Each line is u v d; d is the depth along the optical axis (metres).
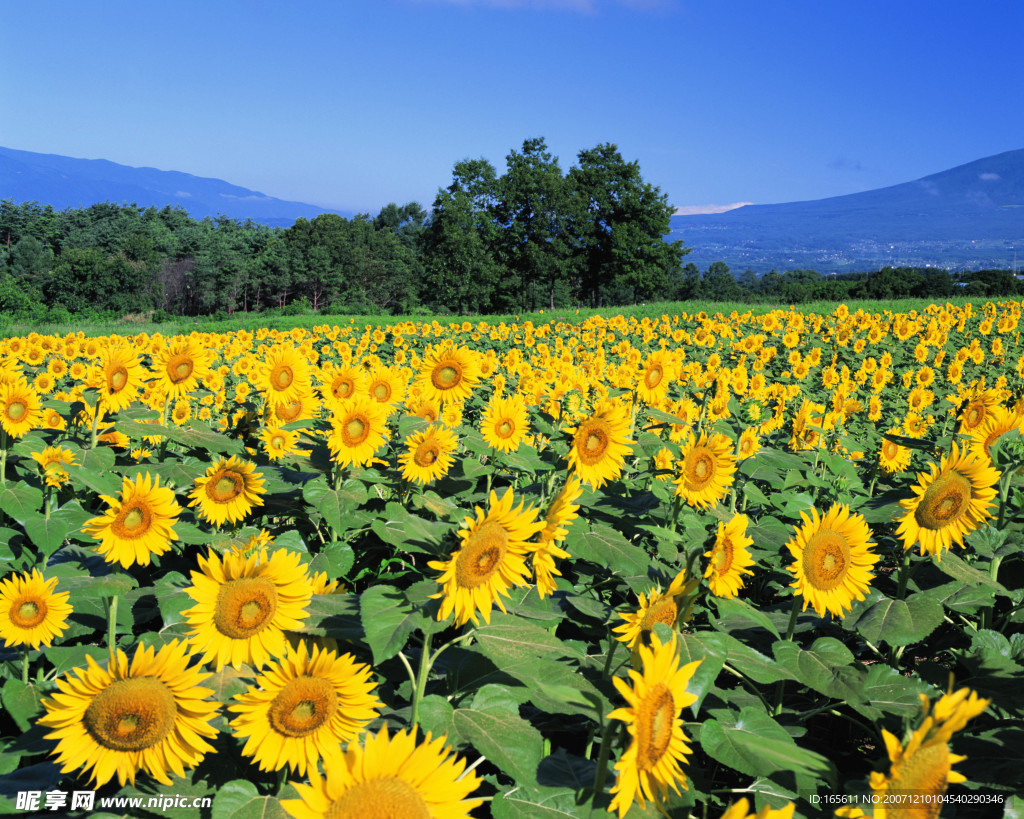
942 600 3.99
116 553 3.38
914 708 3.07
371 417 4.68
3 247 146.12
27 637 3.29
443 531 2.88
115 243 147.62
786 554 4.50
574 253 101.69
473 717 2.62
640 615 2.80
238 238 162.25
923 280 90.62
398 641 2.50
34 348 15.38
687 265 184.75
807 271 199.25
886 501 3.95
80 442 6.18
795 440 7.64
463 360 6.29
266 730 2.47
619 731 2.27
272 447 5.78
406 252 165.00
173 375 6.09
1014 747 2.95
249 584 2.61
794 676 3.15
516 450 5.46
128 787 2.58
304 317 58.25
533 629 2.77
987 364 20.47
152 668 2.45
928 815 1.70
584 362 18.92
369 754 1.87
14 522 5.39
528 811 2.41
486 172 97.12
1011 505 4.75
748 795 3.07
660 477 4.46
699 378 12.41
